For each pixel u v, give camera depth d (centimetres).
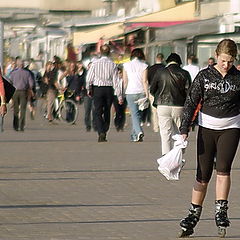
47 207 3616
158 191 4091
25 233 3055
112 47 11031
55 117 9444
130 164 5138
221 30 9406
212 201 3797
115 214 3466
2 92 3772
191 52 9956
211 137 3052
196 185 3070
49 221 3297
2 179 4441
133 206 3659
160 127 5128
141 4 14275
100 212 3506
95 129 7869
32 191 4047
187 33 9675
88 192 4034
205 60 9938
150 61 10456
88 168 4925
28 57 16775
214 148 3066
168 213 3497
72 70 9394
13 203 3709
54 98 9425
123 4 15212
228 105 3027
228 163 3041
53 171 4775
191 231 3045
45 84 9612
